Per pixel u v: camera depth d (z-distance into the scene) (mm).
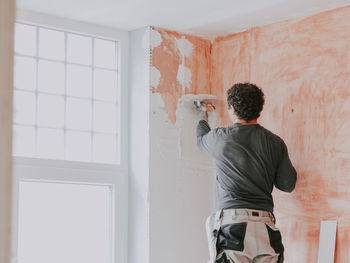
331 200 3271
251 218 2975
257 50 3803
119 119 3826
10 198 407
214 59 4090
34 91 3436
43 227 3363
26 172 3303
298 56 3541
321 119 3371
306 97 3467
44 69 3496
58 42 3582
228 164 3121
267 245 2965
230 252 2939
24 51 3422
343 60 3291
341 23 3320
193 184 3914
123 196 3785
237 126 3184
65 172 3475
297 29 3561
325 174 3316
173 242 3766
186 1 3338
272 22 3715
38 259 3318
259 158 3102
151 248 3652
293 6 3414
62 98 3559
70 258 3469
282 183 3219
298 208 3445
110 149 3783
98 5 3381
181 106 3906
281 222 3531
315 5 3379
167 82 3844
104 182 3680
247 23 3783
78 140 3615
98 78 3758
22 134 3354
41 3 3338
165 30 3863
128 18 3643
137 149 3791
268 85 3707
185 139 3902
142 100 3783
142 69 3803
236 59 3945
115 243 3693
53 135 3494
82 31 3670
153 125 3742
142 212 3711
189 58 3982
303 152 3447
